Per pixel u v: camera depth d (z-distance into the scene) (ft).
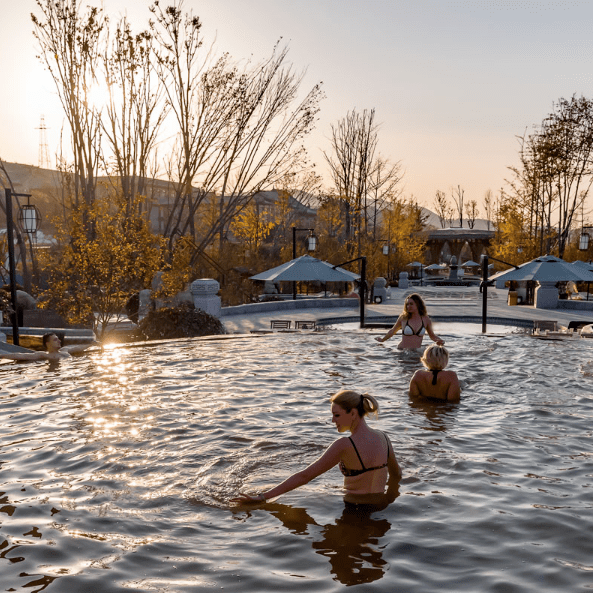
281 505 15.35
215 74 90.94
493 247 162.71
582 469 17.92
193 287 74.23
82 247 58.34
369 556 12.63
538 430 21.97
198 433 21.56
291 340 46.34
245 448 19.92
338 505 15.30
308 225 242.58
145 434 21.43
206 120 92.32
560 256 130.62
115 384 29.78
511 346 42.50
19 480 17.06
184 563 12.35
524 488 16.40
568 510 14.92
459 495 15.89
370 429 16.19
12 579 11.64
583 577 11.68
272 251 155.02
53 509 15.07
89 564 12.28
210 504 15.47
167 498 15.84
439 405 25.66
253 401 26.35
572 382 30.22
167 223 94.17
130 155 86.48
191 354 39.55
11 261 49.16
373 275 122.11
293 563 12.35
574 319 80.38
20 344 53.42
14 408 25.03
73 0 79.56
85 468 18.04
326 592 11.18
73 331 61.26
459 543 13.20
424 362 26.94
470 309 95.66
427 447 19.94
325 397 27.14
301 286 137.69
